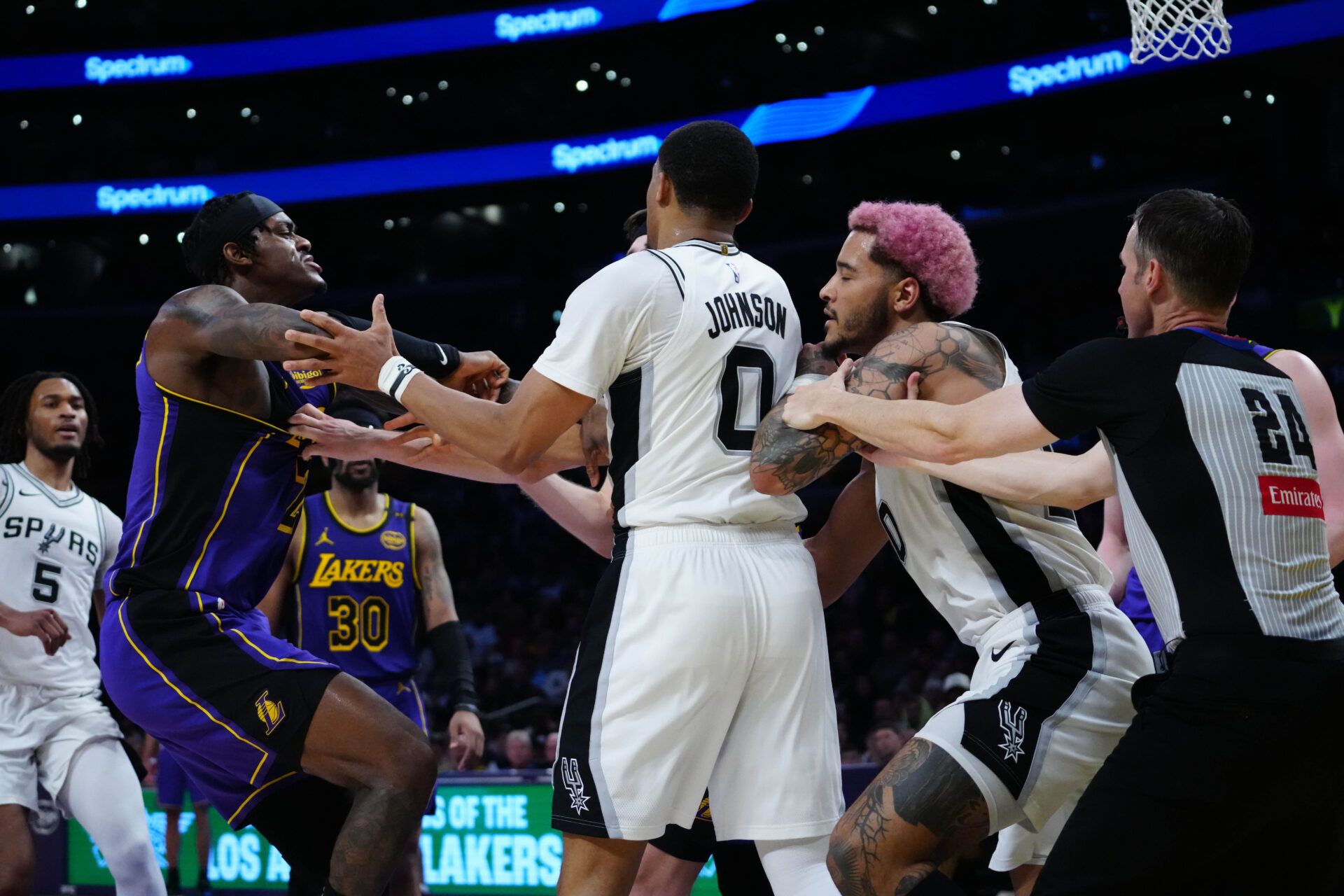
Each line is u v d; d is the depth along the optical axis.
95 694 4.40
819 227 21.89
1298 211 15.39
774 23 19.58
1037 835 2.79
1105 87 16.58
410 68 21.69
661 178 2.74
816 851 2.58
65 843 6.21
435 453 3.25
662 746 2.46
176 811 5.95
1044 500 2.61
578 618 15.49
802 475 2.56
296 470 3.16
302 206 22.20
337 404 4.59
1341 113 15.35
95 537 4.60
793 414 2.55
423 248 25.11
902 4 18.47
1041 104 17.25
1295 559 2.23
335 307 23.36
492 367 3.27
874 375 2.64
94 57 22.31
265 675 2.81
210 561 2.93
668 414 2.55
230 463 2.95
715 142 2.68
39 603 4.39
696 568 2.50
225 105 23.11
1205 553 2.24
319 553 4.69
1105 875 2.19
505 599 16.55
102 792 4.14
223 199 3.18
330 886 2.73
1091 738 2.54
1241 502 2.23
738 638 2.49
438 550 4.93
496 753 8.61
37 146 23.67
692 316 2.56
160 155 24.03
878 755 7.36
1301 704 2.15
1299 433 2.30
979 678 2.70
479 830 5.64
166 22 22.59
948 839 2.50
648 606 2.49
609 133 20.92
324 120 24.09
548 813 5.52
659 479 2.55
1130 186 19.64
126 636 2.89
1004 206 21.69
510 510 19.53
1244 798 2.15
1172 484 2.27
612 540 3.39
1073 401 2.33
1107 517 3.83
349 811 2.99
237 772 2.88
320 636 4.66
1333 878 2.26
